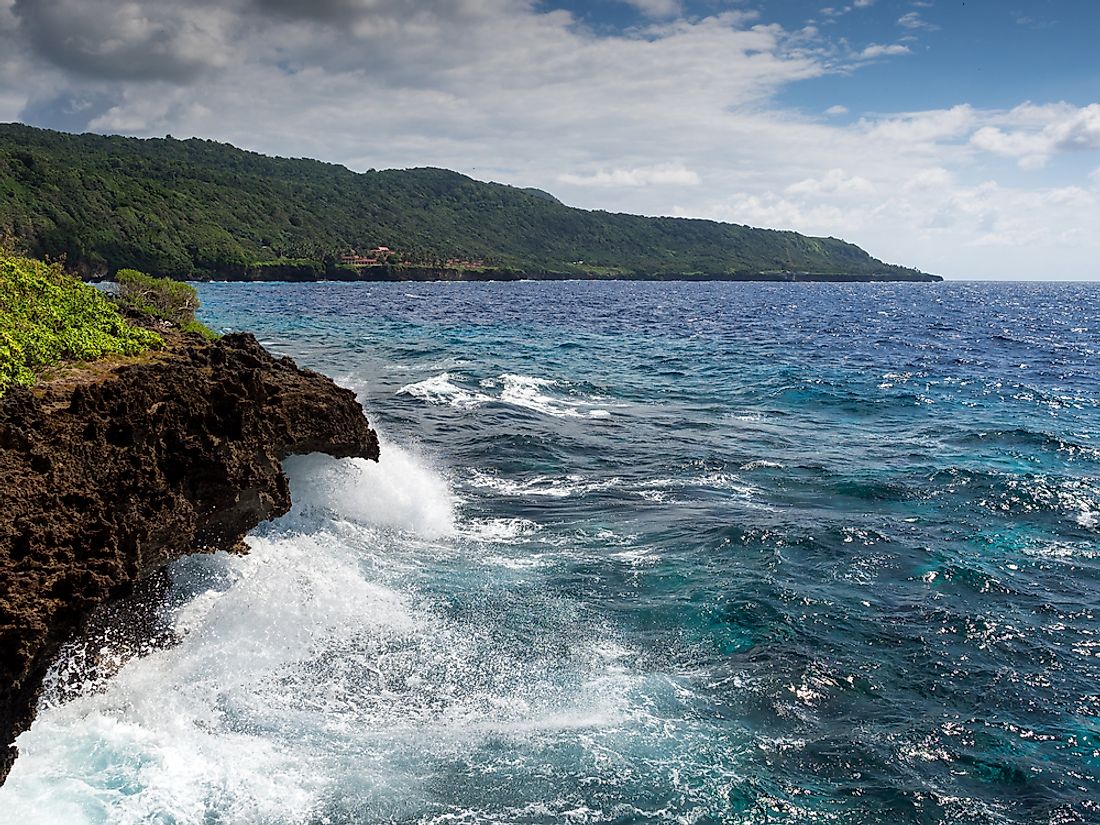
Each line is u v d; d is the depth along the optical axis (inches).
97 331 799.1
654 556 634.8
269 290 4938.5
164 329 1032.2
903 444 1038.4
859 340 2490.2
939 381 1592.0
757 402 1344.7
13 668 326.3
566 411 1213.1
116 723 390.6
